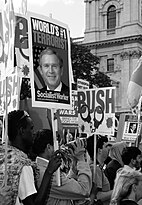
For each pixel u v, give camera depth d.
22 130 4.16
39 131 5.08
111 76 58.81
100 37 60.00
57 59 4.82
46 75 4.71
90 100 7.51
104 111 7.39
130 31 57.25
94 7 60.72
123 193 5.26
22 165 3.87
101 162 6.67
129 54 57.47
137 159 6.33
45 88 4.70
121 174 5.38
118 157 7.29
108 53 59.31
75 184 4.90
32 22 4.63
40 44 4.69
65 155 4.65
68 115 9.70
